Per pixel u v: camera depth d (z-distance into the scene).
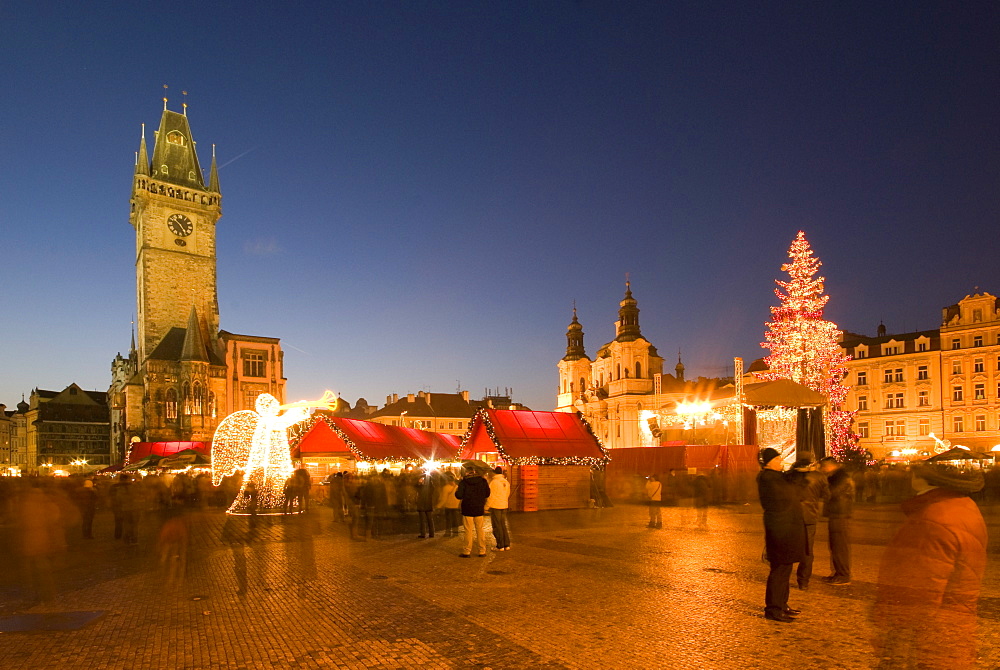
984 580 11.30
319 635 8.84
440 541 18.33
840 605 9.83
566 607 10.01
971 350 66.06
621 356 91.94
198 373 70.62
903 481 31.47
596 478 29.55
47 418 96.19
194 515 28.02
